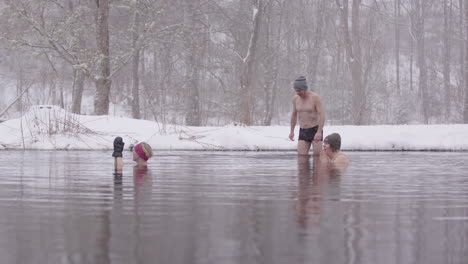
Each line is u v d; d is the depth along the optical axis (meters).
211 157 10.23
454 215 3.03
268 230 2.54
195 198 3.81
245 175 5.98
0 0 22.89
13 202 3.59
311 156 10.57
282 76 39.91
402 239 2.34
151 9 24.05
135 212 3.12
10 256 2.02
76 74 31.22
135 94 32.50
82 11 23.58
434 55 52.16
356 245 2.21
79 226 2.64
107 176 5.82
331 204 3.49
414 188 4.60
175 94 34.88
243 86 24.98
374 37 43.19
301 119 11.05
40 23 23.08
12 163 8.28
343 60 43.62
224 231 2.51
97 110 21.67
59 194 4.09
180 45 30.34
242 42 34.22
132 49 23.72
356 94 32.56
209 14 34.56
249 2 34.41
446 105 42.53
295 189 4.47
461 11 43.34
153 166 7.58
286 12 39.78
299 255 2.04
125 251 2.10
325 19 41.12
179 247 2.17
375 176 5.88
